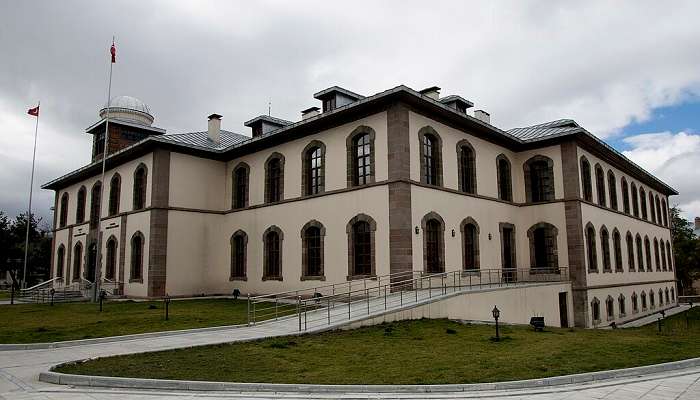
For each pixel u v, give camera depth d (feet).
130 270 101.65
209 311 74.33
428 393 30.68
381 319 54.85
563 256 93.61
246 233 99.55
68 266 130.11
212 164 106.11
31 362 41.09
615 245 112.78
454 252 81.30
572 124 108.99
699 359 39.83
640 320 114.21
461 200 84.64
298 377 33.65
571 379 33.50
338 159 82.79
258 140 95.50
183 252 98.89
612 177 116.47
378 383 32.07
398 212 72.13
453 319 61.16
